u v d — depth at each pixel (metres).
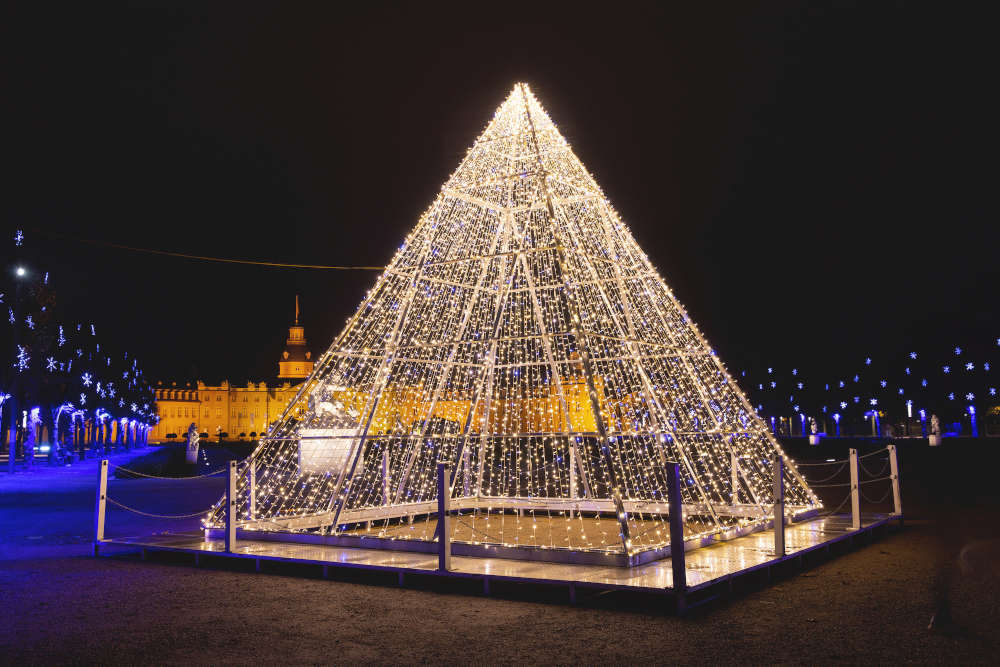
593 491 13.89
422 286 11.45
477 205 11.79
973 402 45.62
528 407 13.70
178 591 7.64
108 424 65.25
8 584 8.05
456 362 12.32
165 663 5.39
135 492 20.17
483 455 13.60
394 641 5.81
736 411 11.58
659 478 13.32
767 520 10.11
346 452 12.50
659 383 11.34
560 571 7.44
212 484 22.84
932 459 28.47
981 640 5.61
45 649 5.75
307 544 9.45
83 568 8.98
